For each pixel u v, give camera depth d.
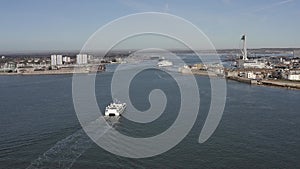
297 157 44.00
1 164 40.28
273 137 53.28
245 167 40.53
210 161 42.25
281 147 48.09
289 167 40.69
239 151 46.22
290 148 47.69
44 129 56.84
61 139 50.16
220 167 40.41
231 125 61.12
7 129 57.69
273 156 44.38
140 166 39.84
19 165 39.94
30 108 79.50
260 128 59.16
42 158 41.97
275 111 75.25
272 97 99.19
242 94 106.19
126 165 39.94
